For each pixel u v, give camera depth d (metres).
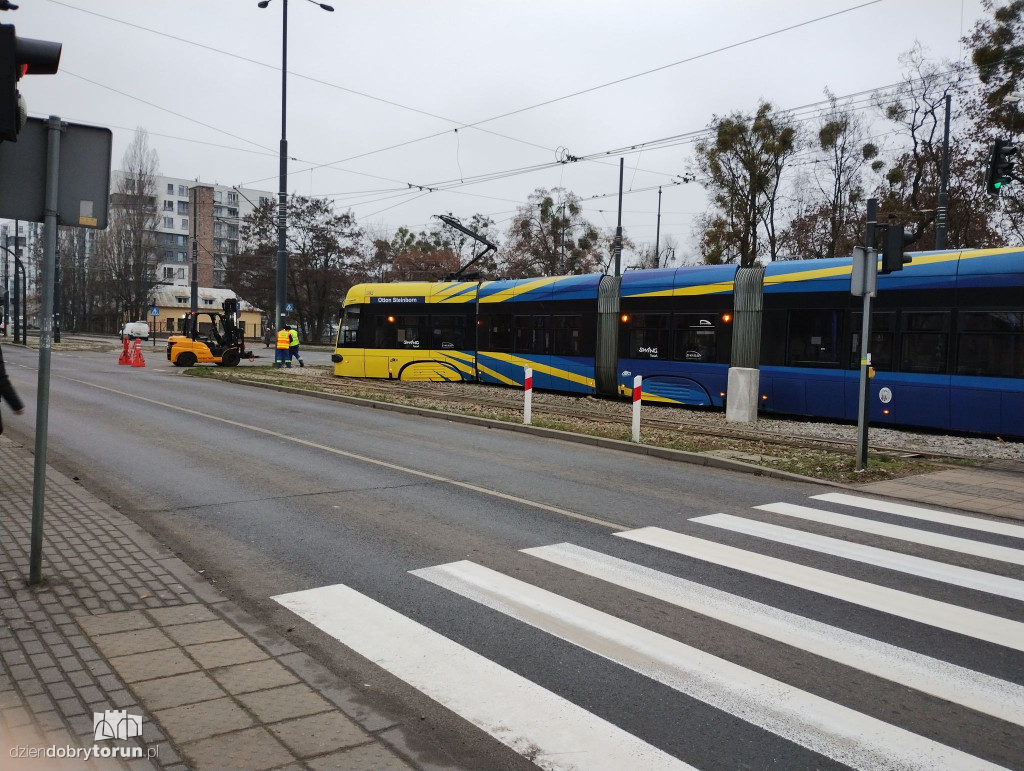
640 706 3.98
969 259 14.91
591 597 5.57
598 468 10.91
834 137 34.84
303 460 10.83
